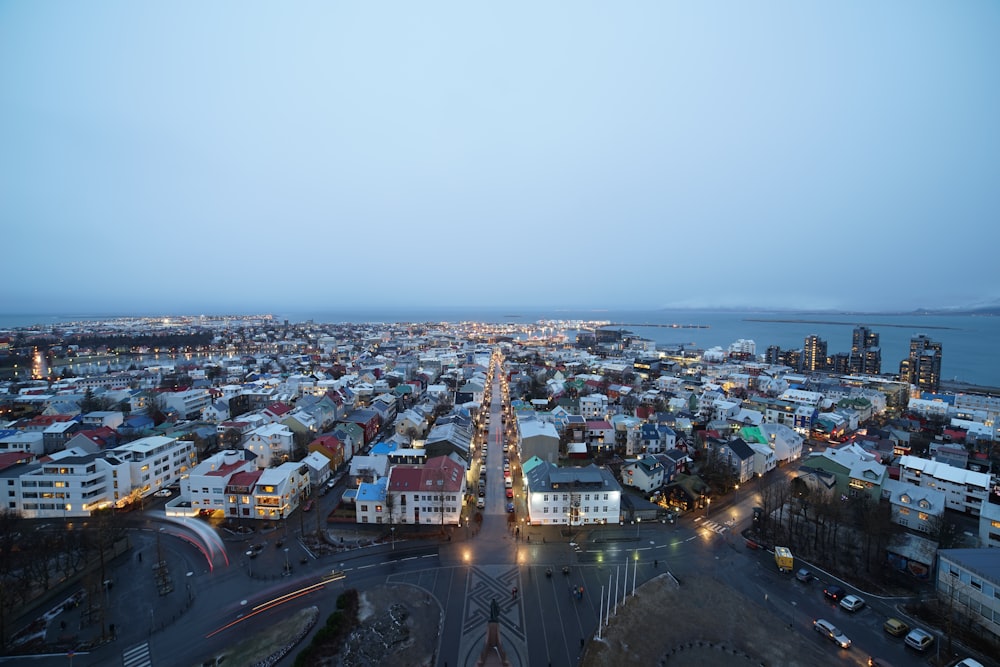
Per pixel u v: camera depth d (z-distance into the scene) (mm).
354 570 70250
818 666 52438
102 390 181625
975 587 58406
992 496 92312
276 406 147375
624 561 73312
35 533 76875
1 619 54125
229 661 52344
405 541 78938
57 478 87062
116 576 68375
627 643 55562
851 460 96250
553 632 57281
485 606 62031
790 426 152125
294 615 59906
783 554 71312
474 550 76312
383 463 102562
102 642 54906
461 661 52594
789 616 60750
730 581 68188
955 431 139750
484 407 182875
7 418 158750
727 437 127438
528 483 93688
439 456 101188
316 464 101438
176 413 162375
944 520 78812
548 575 69188
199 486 88250
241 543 78188
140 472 94625
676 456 112812
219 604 62188
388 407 163875
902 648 54938
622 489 101250
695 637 56781
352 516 87312
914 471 99312
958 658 53062
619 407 170750
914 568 69188
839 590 64000
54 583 64938
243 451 107500
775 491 89312
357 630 57062
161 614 60094
